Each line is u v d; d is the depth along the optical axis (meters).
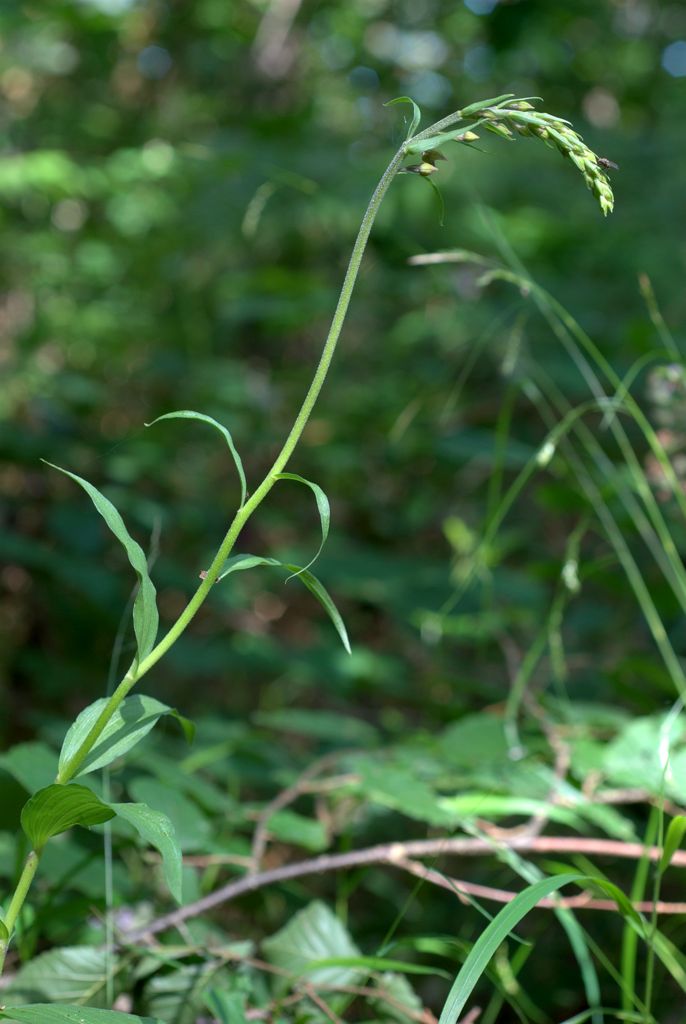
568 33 6.83
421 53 6.55
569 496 2.07
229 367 4.51
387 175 0.82
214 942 1.33
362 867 1.63
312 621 3.87
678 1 7.62
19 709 3.11
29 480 3.61
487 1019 1.54
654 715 1.88
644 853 1.42
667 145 5.39
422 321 4.48
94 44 5.95
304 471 4.17
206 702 3.32
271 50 6.63
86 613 3.29
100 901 1.32
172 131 6.14
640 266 4.67
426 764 1.71
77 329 4.73
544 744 1.77
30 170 4.58
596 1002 1.33
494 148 4.98
